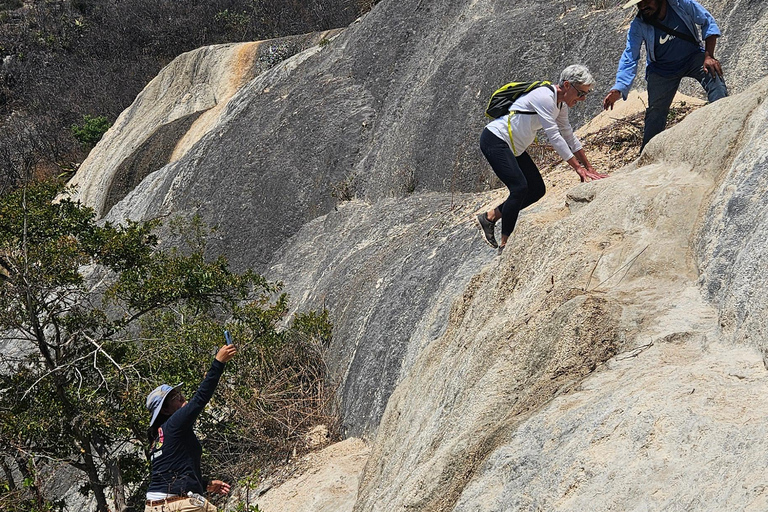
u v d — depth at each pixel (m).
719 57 8.74
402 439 5.24
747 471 2.45
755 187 3.68
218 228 15.30
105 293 9.53
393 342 8.17
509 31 12.66
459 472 3.66
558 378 3.71
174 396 5.29
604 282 4.21
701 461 2.63
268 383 8.85
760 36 8.41
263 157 15.70
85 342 8.79
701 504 2.47
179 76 26.62
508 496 3.17
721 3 9.18
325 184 14.51
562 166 8.41
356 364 8.62
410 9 15.78
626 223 4.55
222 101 24.52
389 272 9.45
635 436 2.90
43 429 8.11
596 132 8.71
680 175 4.68
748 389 2.85
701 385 2.97
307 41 24.30
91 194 25.44
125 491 9.52
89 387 8.19
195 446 5.07
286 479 7.76
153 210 17.67
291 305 11.97
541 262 4.97
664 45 6.04
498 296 5.23
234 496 7.99
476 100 12.27
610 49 10.62
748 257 3.34
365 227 11.91
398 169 13.05
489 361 4.30
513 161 5.62
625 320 3.72
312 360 9.46
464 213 9.46
